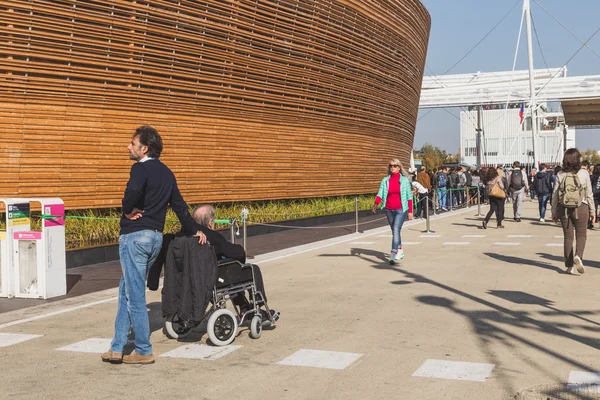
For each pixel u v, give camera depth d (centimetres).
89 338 702
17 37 1242
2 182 1266
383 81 2555
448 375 548
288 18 1870
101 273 1173
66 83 1330
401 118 2883
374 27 2355
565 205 1044
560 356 598
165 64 1515
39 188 1320
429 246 1523
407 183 1235
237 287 695
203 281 632
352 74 2278
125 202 580
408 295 907
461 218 2450
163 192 593
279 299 898
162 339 700
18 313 841
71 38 1312
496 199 1950
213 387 530
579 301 844
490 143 9944
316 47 2038
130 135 1473
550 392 499
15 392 521
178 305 639
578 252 1055
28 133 1293
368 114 2475
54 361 614
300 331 716
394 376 549
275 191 2002
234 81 1731
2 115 1256
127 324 607
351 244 1608
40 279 938
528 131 9688
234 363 601
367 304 852
